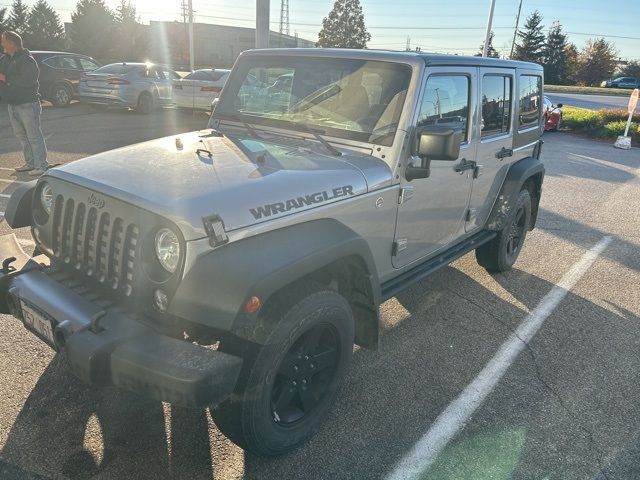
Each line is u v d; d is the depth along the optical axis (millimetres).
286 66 3500
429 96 3203
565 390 3346
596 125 18453
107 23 53125
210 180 2428
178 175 2465
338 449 2715
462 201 3971
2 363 3189
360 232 2908
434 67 3197
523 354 3756
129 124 13477
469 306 4496
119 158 2729
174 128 13125
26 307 2482
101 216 2361
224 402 2309
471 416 3031
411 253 3510
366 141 3098
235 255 2191
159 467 2512
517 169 4691
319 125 3273
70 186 2535
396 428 2896
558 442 2859
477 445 2795
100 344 2062
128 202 2256
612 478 2621
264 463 2590
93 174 2516
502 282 5070
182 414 2879
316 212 2584
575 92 48906
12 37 7090
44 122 13109
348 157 3021
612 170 11438
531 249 6098
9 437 2621
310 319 2404
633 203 8531
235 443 2480
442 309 4414
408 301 4539
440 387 3305
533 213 5449
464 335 3984
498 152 4367
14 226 2930
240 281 2086
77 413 2824
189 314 2117
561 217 7516
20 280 2549
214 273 2113
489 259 4992
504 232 4805
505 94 4340
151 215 2188
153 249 2201
